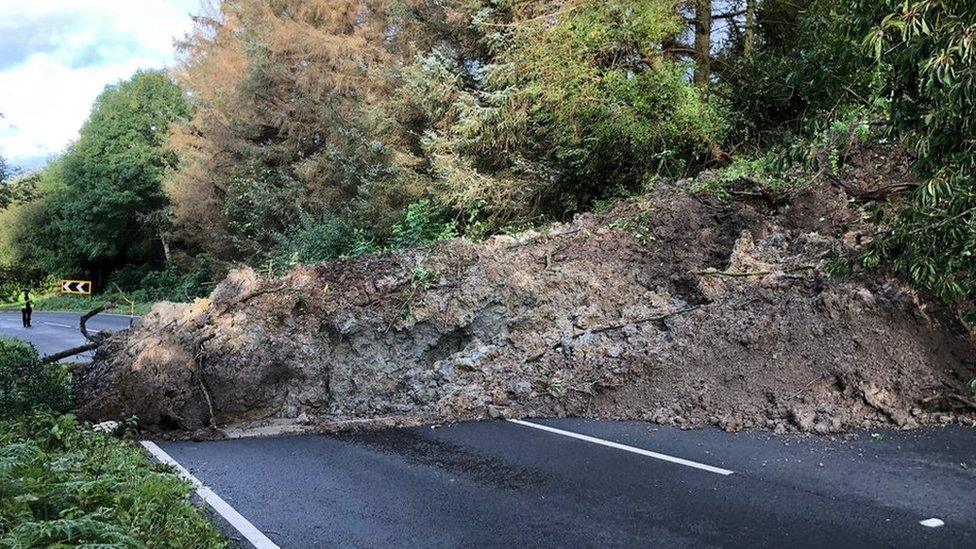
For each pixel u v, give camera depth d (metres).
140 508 4.60
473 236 14.02
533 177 15.37
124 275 43.50
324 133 23.03
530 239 9.93
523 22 14.27
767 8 14.63
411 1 18.84
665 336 7.92
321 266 9.44
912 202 6.27
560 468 5.84
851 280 7.38
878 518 4.41
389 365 8.57
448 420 7.68
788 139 11.20
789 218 9.40
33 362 7.92
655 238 9.63
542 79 13.86
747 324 7.50
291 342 8.43
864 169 9.38
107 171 41.75
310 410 8.30
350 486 5.69
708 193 10.10
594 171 14.38
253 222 23.62
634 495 5.11
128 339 8.93
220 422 8.02
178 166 33.59
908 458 5.45
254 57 23.75
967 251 5.49
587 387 7.68
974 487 4.80
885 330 6.84
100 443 6.50
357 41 20.94
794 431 6.38
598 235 9.86
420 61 17.00
